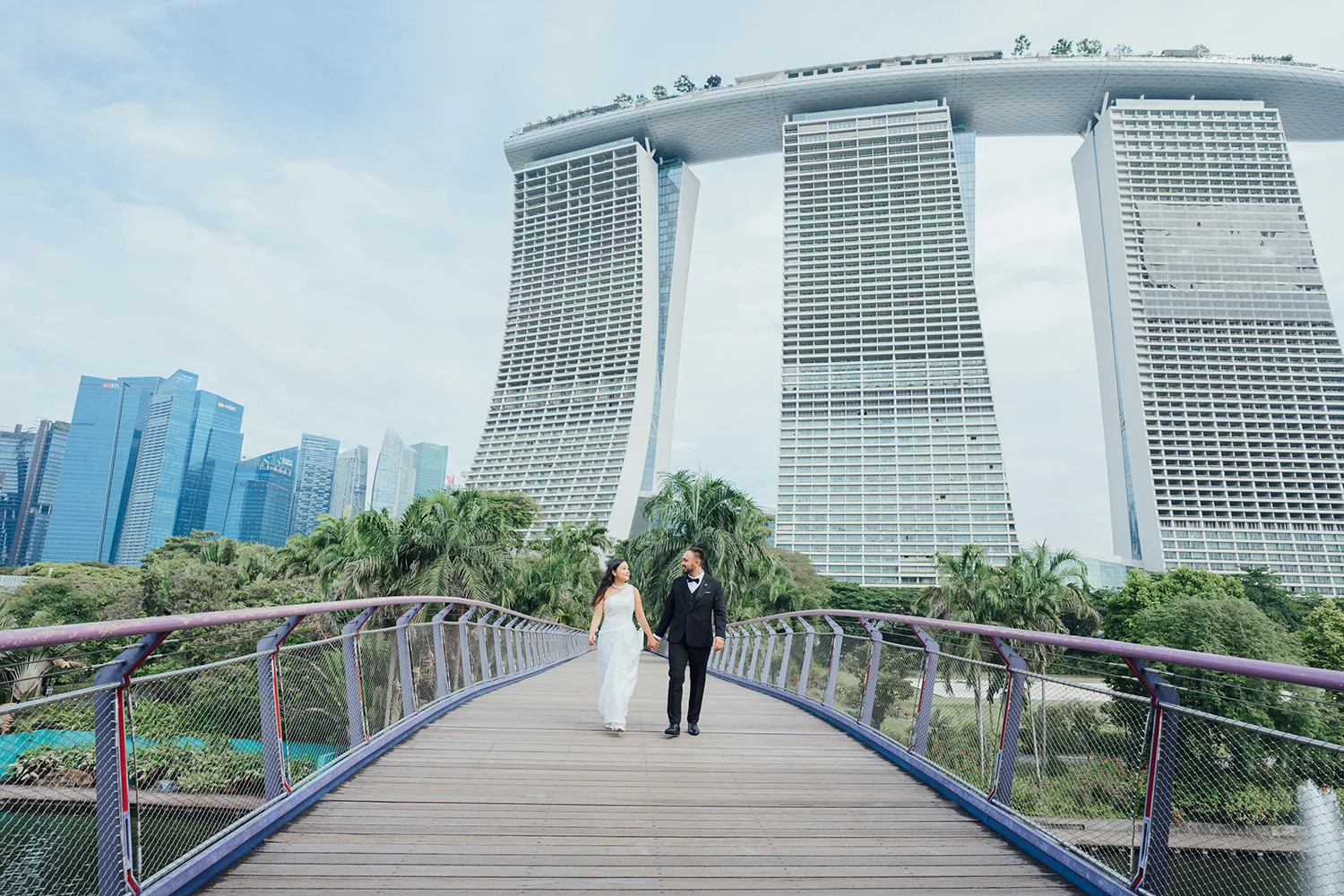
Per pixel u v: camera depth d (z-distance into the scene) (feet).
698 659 26.78
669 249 647.56
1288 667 9.71
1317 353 488.44
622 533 540.93
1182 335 497.05
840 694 30.78
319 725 18.19
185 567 138.10
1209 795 10.89
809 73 620.08
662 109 633.61
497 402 629.10
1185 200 530.27
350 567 89.81
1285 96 572.10
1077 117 593.01
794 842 15.17
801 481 472.03
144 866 11.09
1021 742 16.01
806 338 514.27
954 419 472.03
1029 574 111.45
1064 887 13.15
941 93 587.68
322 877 12.57
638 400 576.61
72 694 9.88
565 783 19.34
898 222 547.49
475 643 39.11
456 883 12.44
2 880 8.90
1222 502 456.04
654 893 12.30
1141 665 12.44
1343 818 9.08
